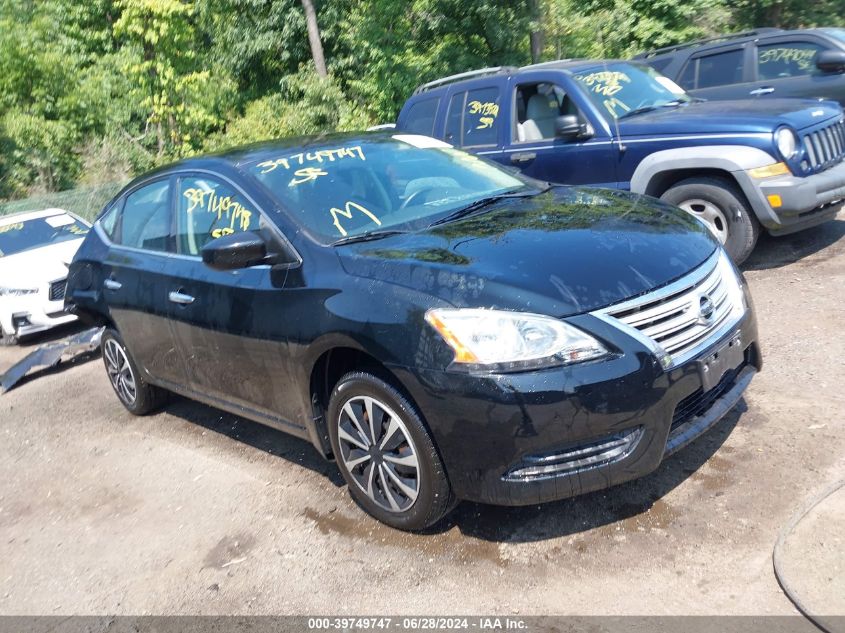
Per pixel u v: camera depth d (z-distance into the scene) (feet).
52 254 31.32
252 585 11.69
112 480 16.20
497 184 15.76
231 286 14.07
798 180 20.52
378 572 11.49
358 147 16.08
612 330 10.51
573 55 65.77
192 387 16.61
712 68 35.09
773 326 18.01
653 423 10.67
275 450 16.33
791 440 12.96
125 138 69.72
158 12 67.72
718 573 10.19
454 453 10.85
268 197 14.14
